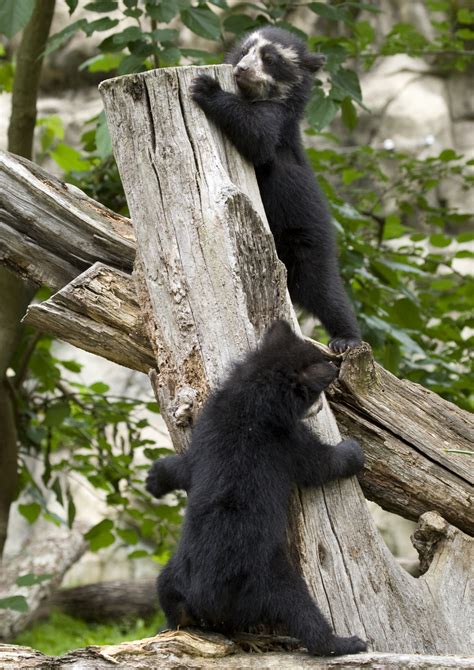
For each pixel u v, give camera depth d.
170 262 8.93
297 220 11.62
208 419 8.18
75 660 7.69
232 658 7.78
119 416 16.20
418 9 25.19
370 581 8.68
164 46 12.70
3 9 11.10
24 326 15.00
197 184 8.97
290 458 8.15
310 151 16.70
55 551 21.77
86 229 10.10
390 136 25.30
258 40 11.91
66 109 25.80
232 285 8.69
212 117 9.45
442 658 7.62
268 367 8.12
